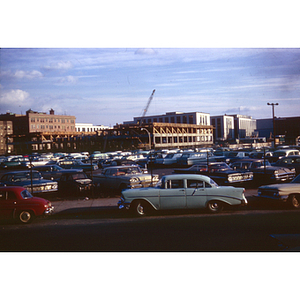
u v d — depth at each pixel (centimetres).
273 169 1806
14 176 1717
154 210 1255
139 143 9138
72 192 1772
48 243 833
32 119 11681
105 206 1358
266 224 965
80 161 3203
